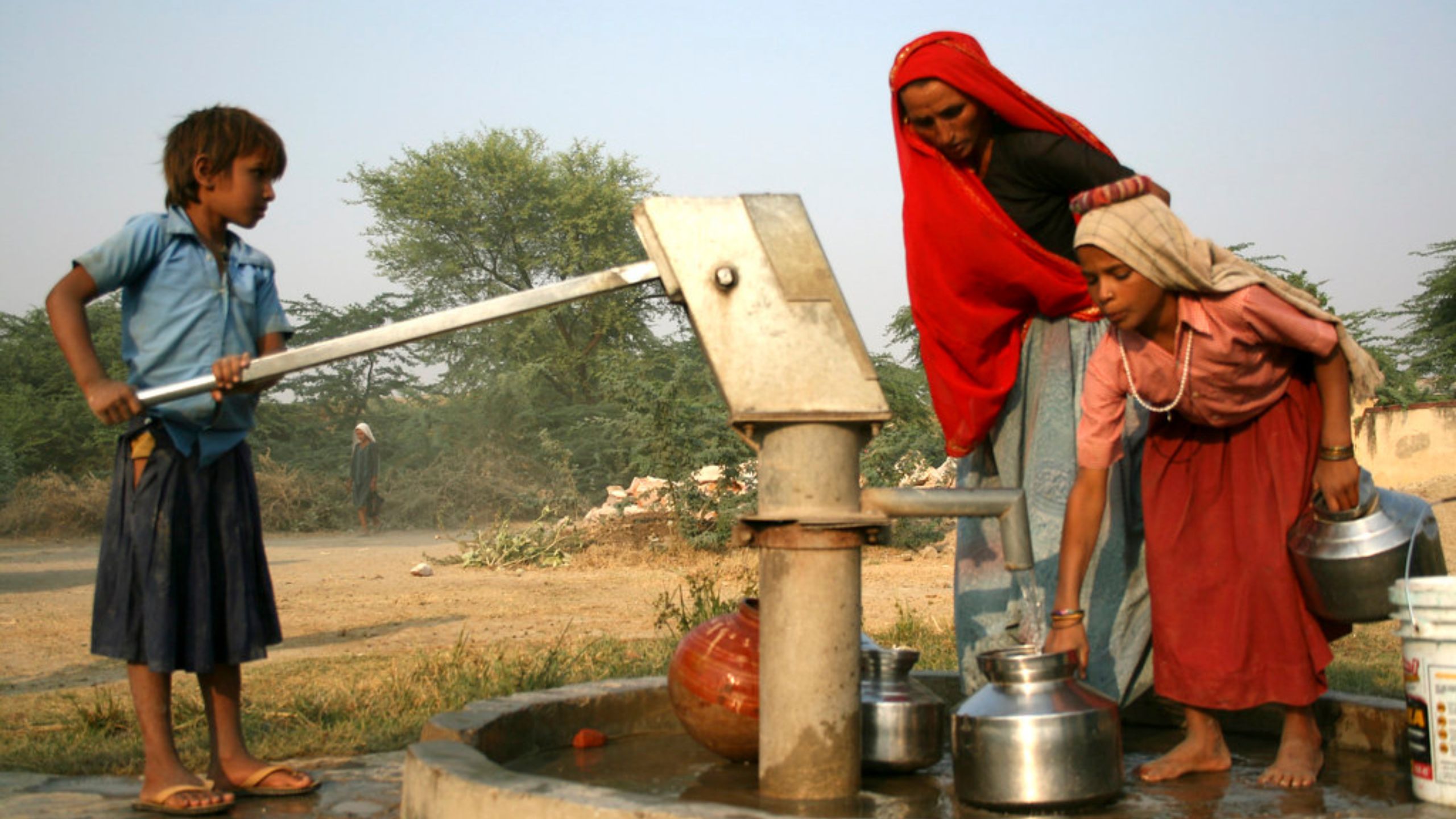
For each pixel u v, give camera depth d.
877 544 2.92
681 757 3.72
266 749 4.39
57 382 36.88
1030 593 3.87
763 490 2.93
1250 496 3.27
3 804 3.51
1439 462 18.72
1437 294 28.11
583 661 6.38
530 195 43.84
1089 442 3.41
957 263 3.82
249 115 3.69
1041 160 3.73
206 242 3.67
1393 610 3.06
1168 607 3.34
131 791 3.71
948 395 3.98
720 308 2.90
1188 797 3.05
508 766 3.55
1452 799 2.71
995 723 2.86
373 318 41.38
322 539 24.55
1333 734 3.74
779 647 2.88
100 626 3.47
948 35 3.73
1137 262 3.03
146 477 3.48
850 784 2.90
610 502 17.31
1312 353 3.10
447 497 29.67
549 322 41.69
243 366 3.16
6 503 28.72
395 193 43.84
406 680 5.84
